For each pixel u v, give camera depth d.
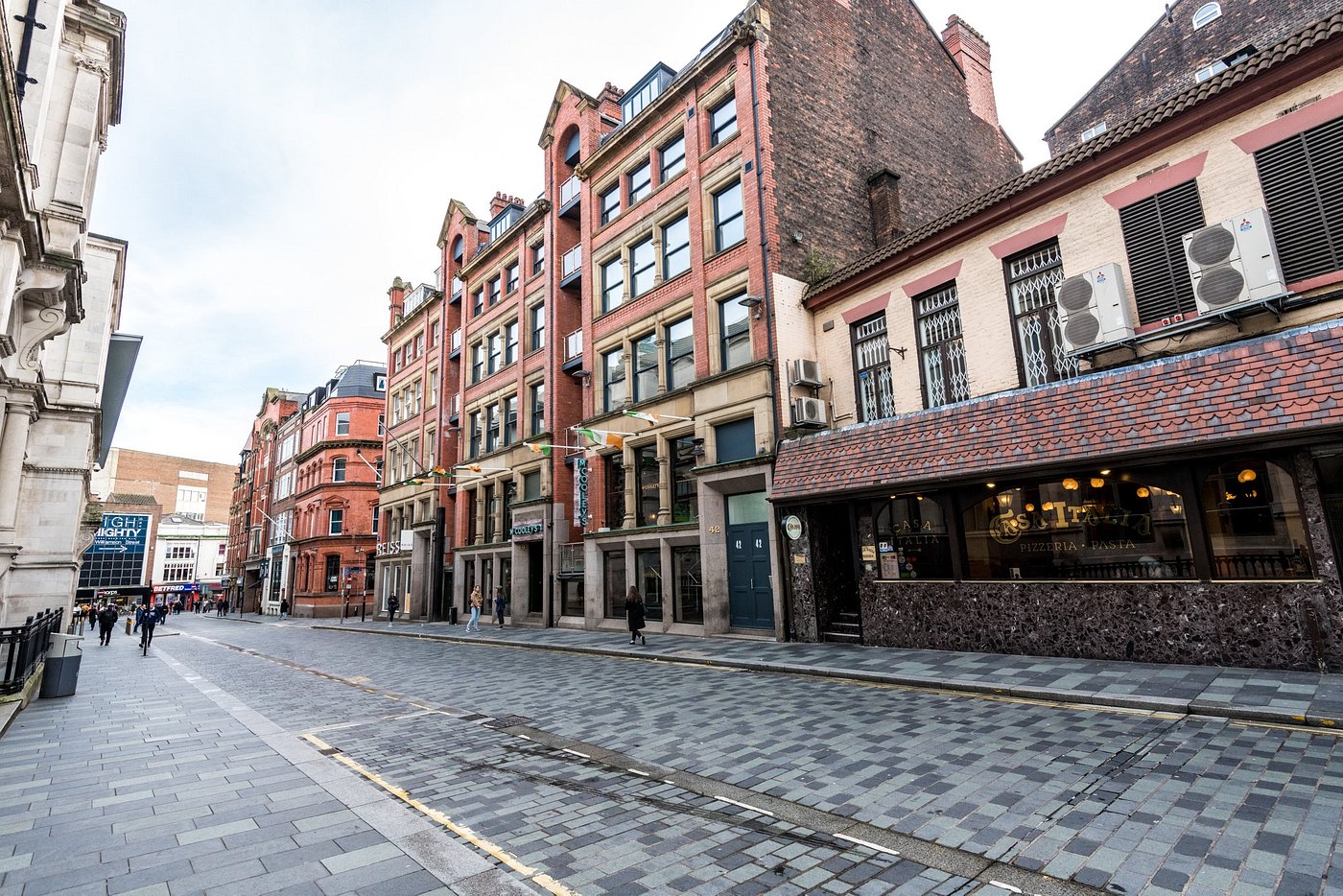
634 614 16.66
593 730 8.06
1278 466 8.94
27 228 9.68
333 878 4.02
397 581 37.41
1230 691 7.53
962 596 11.84
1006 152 26.38
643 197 21.00
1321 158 9.08
